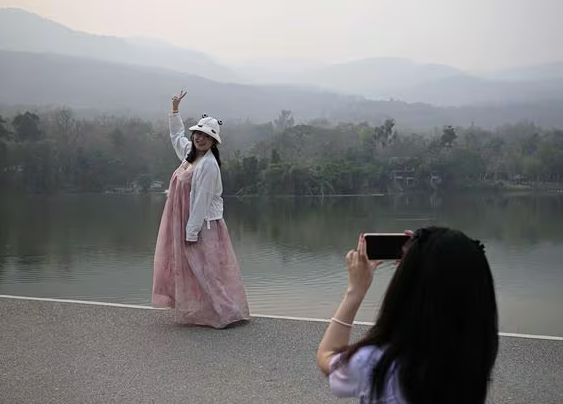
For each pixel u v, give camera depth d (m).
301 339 4.04
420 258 1.27
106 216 21.95
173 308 4.56
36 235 17.89
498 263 12.38
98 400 3.05
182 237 4.34
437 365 1.22
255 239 17.41
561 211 22.28
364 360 1.31
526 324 6.97
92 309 4.80
